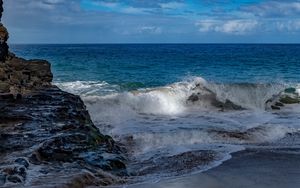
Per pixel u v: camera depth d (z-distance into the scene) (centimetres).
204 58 6191
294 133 1434
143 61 5388
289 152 1143
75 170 837
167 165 1005
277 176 889
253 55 7231
